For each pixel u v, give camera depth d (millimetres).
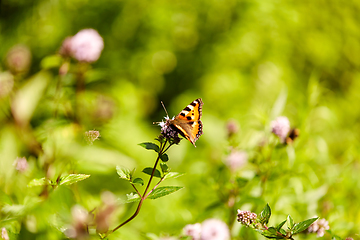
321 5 1715
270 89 1594
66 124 1027
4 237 966
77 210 966
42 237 968
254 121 1137
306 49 1737
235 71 1709
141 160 1151
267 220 979
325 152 1109
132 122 1180
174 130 985
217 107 1630
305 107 1097
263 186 1050
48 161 1004
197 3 1701
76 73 1066
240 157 1063
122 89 1312
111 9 1716
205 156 1175
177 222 1068
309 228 994
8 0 1692
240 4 1671
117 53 1691
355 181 1097
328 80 1776
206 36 1743
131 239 990
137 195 977
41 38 1612
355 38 1728
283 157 1062
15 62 1041
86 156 1009
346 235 1027
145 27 1717
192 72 1784
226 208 1048
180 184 1115
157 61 1761
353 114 1591
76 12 1729
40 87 1044
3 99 1028
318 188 1070
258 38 1676
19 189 998
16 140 1020
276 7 1618
